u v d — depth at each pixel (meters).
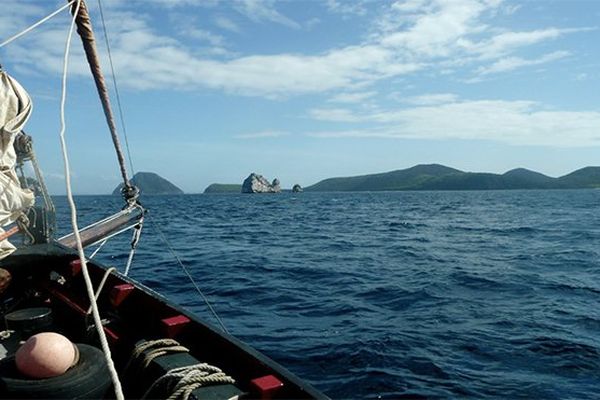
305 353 7.69
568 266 16.55
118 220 7.12
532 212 53.00
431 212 54.84
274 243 24.44
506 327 9.08
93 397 2.89
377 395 6.30
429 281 13.67
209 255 19.52
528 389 6.46
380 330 8.88
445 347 7.97
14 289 5.33
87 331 4.23
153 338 3.94
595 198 104.69
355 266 16.75
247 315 10.06
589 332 8.75
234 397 2.87
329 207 70.12
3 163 4.21
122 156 6.55
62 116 3.16
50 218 5.53
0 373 2.86
